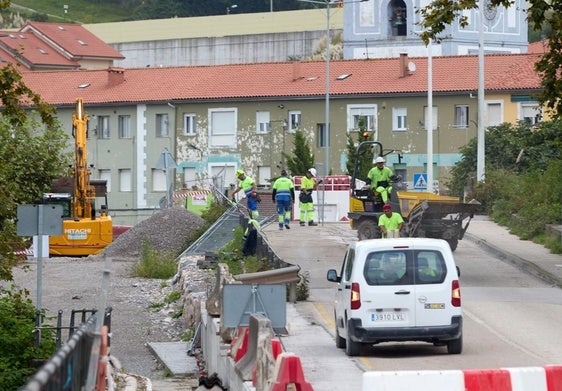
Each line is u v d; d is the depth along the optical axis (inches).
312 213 3521.2
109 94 5708.7
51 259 3344.0
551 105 2154.3
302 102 5378.9
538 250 2645.2
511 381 756.0
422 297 1346.0
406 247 1358.3
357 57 5831.7
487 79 5118.1
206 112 5541.3
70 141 5693.9
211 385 1302.9
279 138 5423.2
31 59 6776.6
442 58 5305.1
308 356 1390.3
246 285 1286.9
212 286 1927.9
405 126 5221.5
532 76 5049.2
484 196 3614.7
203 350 1626.5
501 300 1942.7
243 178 3058.6
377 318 1344.7
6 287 2561.5
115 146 5693.9
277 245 2849.4
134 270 2832.2
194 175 5561.0
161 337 1921.8
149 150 5625.0
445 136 5162.4
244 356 1126.4
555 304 1887.3
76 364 682.2
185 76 5713.6
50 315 2151.8
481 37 3764.8
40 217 1551.4
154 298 2394.2
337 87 5324.8
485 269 2395.4
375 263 1355.8
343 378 1213.7
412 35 5738.2
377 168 2610.7
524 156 4313.5
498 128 4463.6
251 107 5472.4
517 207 3302.2
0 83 1504.7
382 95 5236.2
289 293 1966.0
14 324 1585.9
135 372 1583.4
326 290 2114.9
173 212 3464.6
